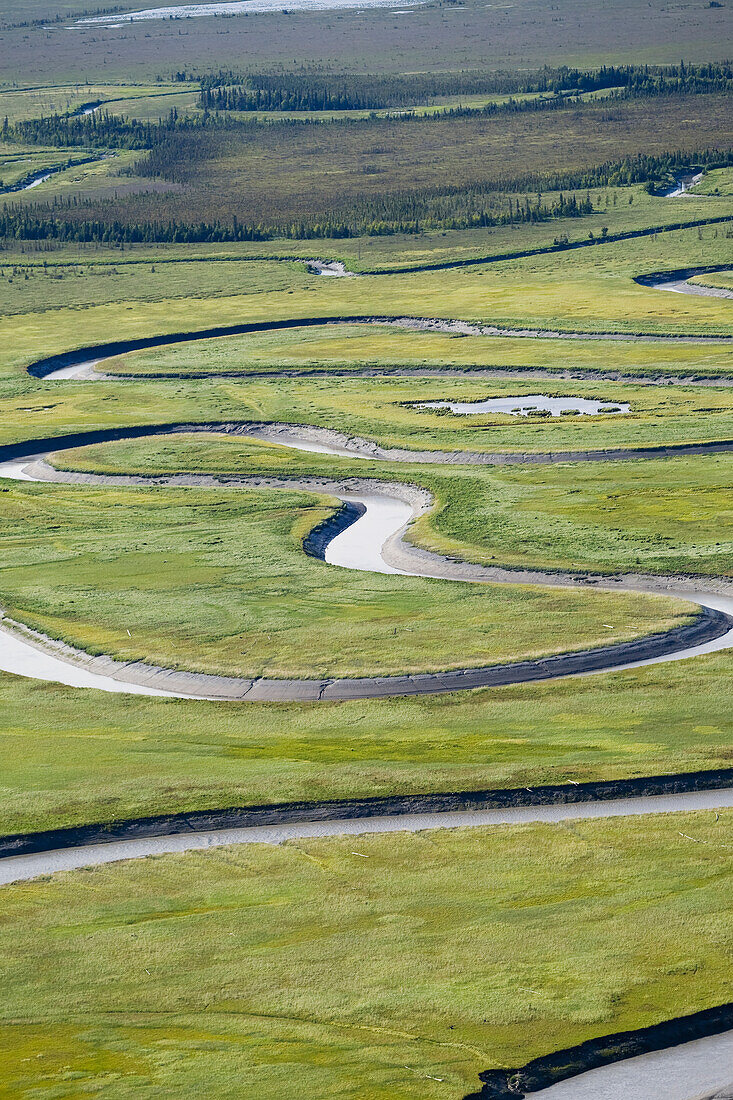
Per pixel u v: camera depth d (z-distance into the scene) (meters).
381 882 112.81
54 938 106.25
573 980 98.38
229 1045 92.75
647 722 141.25
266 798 127.75
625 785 127.44
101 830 123.88
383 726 144.00
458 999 96.69
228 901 110.94
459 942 103.38
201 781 131.75
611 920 105.25
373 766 133.50
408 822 123.88
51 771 136.12
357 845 119.12
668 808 123.88
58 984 100.25
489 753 135.50
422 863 115.56
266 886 113.06
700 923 104.06
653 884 110.12
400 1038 93.19
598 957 100.75
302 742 140.88
